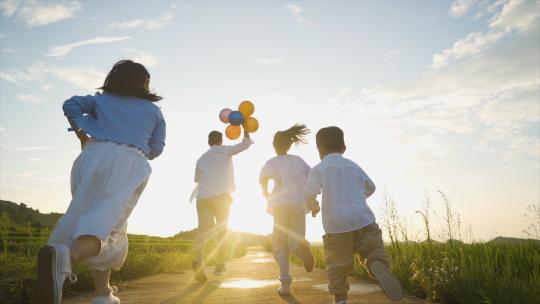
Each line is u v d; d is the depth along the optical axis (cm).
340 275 373
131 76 323
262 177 585
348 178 395
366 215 376
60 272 243
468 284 423
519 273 530
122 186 286
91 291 570
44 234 932
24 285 470
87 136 324
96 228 262
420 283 499
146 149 317
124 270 746
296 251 539
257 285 629
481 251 600
